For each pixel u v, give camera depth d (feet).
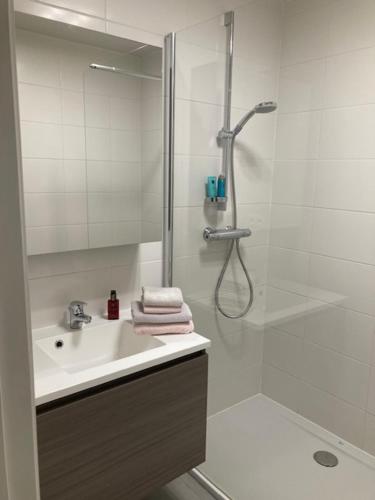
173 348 4.75
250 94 6.67
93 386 4.03
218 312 7.16
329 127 6.40
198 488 6.09
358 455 6.61
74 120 4.93
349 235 6.37
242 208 7.06
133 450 4.48
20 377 1.49
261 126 6.96
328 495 5.87
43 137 4.71
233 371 7.63
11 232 1.43
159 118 5.75
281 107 7.03
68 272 5.31
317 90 6.46
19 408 1.50
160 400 4.63
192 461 5.16
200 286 6.81
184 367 4.80
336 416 6.96
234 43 6.26
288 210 7.20
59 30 4.64
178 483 6.19
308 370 7.29
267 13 6.57
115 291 5.58
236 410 7.77
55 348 4.97
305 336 7.25
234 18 6.17
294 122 6.87
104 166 5.30
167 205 6.13
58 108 4.77
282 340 7.66
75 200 5.10
